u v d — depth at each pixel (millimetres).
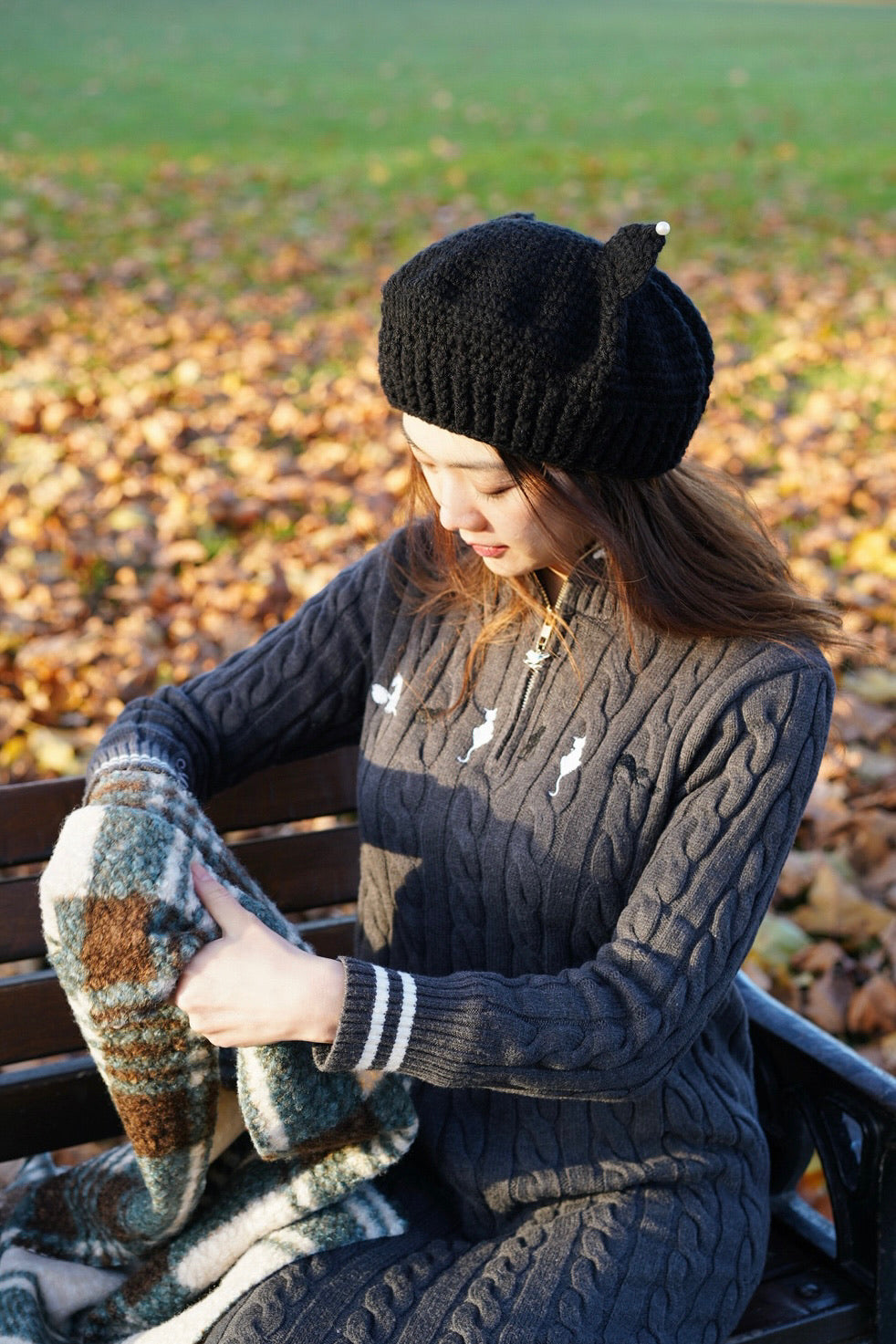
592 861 1483
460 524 1458
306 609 1804
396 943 1654
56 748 3367
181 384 5918
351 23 20859
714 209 9648
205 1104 1413
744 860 1410
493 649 1614
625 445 1365
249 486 4859
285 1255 1432
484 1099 1566
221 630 3904
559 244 1344
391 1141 1453
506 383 1311
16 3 21281
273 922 1450
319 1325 1372
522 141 12094
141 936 1317
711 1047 1616
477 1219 1537
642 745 1485
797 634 1507
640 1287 1441
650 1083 1384
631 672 1510
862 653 1614
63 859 1364
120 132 11930
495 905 1539
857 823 3213
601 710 1510
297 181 10352
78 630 3893
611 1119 1525
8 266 7691
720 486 1603
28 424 5359
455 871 1564
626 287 1289
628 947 1393
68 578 4184
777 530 4703
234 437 5367
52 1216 1611
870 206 9789
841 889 2998
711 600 1476
